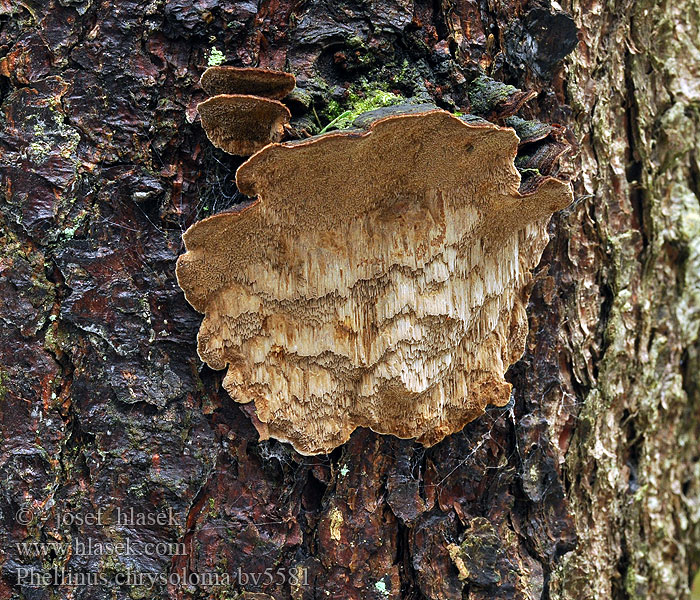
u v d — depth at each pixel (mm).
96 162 715
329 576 729
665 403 811
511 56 749
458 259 716
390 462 735
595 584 779
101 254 715
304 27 721
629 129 801
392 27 726
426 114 666
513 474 754
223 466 724
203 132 718
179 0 711
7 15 716
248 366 716
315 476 731
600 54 785
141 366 717
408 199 703
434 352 722
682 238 808
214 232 683
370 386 720
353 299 711
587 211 779
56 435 717
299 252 703
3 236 716
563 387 772
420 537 738
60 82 715
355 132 666
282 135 689
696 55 809
